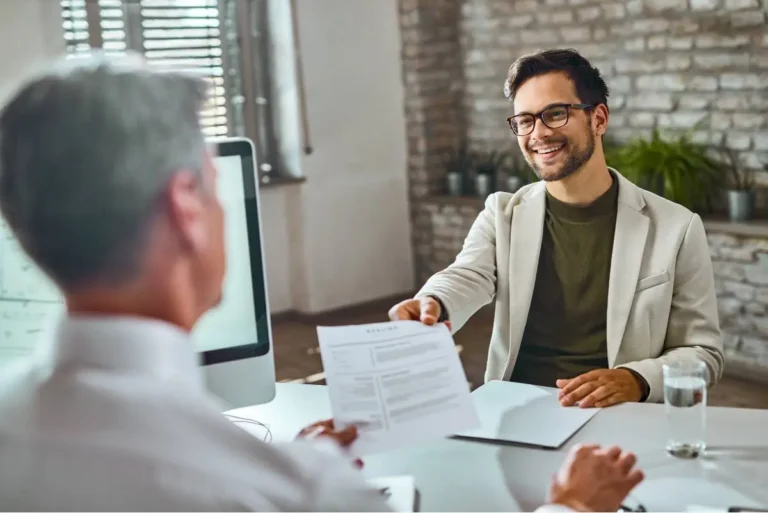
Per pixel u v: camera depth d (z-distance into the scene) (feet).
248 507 2.26
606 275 6.66
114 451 2.21
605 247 6.68
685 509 4.21
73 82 2.33
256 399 5.12
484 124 17.06
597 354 6.68
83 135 2.28
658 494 4.39
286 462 2.45
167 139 2.37
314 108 16.11
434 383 4.65
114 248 2.32
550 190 6.82
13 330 4.89
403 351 4.78
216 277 2.62
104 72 2.37
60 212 2.27
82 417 2.25
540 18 15.66
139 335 2.35
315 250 16.47
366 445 4.40
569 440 5.12
